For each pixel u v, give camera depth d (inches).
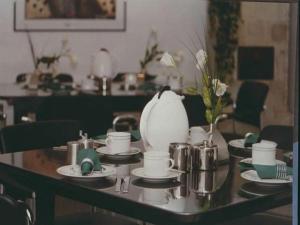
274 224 82.2
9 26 239.1
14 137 104.8
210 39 274.5
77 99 155.5
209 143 81.2
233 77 269.0
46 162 83.4
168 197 63.6
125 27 265.0
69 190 71.2
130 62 267.4
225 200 62.6
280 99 256.2
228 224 81.4
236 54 269.9
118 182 70.3
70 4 251.0
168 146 80.8
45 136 110.0
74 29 252.7
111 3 260.7
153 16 271.1
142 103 164.9
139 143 100.1
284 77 254.4
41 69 242.2
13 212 62.9
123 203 63.0
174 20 275.3
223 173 78.0
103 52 183.5
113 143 86.4
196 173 77.8
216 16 273.6
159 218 59.6
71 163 81.0
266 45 262.4
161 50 273.4
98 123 158.1
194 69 268.4
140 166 81.0
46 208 93.5
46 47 247.3
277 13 256.5
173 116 81.1
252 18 265.4
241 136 112.0
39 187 87.5
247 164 80.7
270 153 78.0
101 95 159.5
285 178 71.6
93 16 256.5
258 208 65.3
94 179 72.1
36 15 244.2
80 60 254.8
